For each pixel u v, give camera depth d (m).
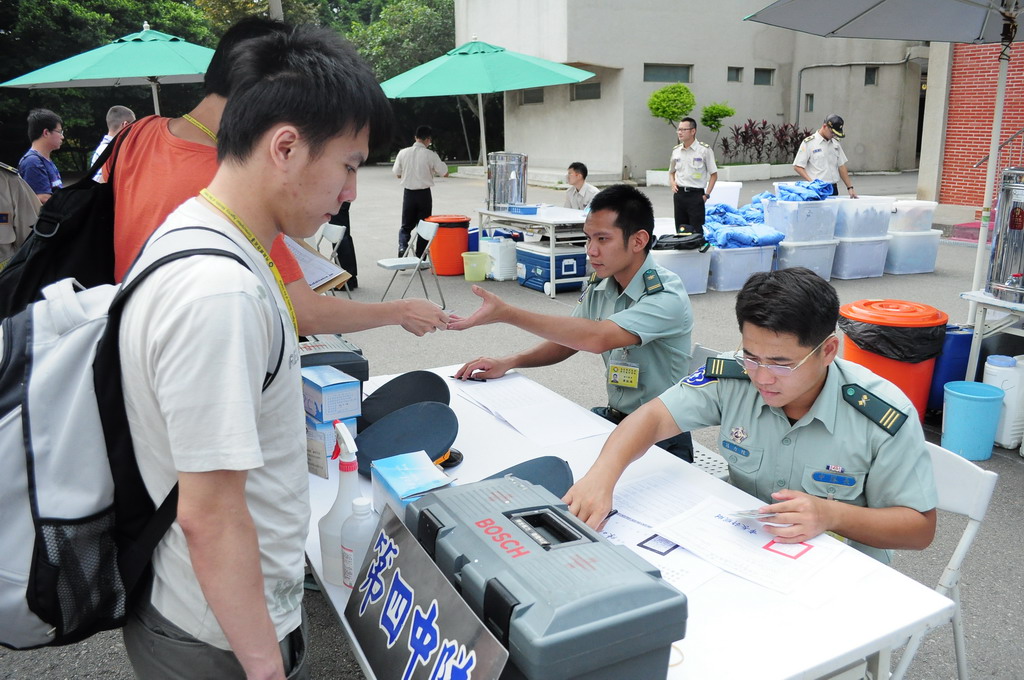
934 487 1.67
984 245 4.61
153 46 7.05
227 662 1.08
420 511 1.24
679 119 17.56
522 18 18.66
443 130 30.03
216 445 0.90
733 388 1.86
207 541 0.93
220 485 0.92
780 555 1.49
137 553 1.02
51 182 7.24
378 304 2.07
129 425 0.99
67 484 0.97
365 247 10.41
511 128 22.34
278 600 1.11
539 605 0.95
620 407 2.76
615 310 2.69
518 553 1.07
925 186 11.66
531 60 8.82
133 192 1.86
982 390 3.85
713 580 1.42
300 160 0.99
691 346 2.78
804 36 20.22
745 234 7.50
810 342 1.55
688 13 18.42
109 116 7.05
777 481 1.82
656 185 18.06
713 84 19.19
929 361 4.17
